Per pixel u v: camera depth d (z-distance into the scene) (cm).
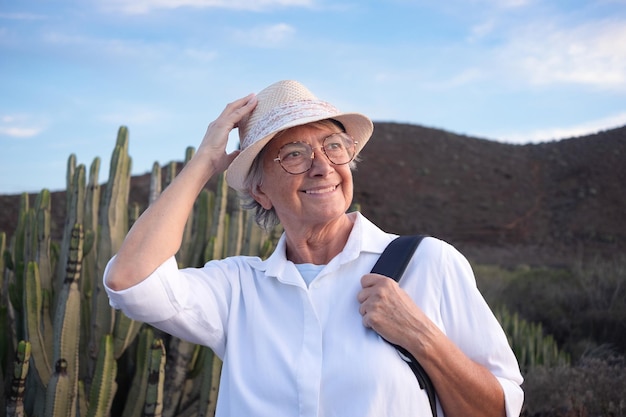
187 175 208
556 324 918
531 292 1166
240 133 220
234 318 204
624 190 4281
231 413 193
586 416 454
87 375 370
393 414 175
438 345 178
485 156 5522
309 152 200
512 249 3522
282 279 199
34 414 347
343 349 183
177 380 373
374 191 4641
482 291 1170
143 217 200
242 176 211
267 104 210
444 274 192
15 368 297
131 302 191
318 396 180
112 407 392
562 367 573
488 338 188
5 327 392
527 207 4456
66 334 317
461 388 179
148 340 355
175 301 195
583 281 1098
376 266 193
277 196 204
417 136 5869
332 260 197
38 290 339
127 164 386
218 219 408
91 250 416
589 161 4931
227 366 198
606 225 3841
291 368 186
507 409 183
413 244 196
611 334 845
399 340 179
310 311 191
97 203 424
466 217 4269
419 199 4569
